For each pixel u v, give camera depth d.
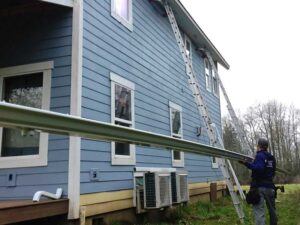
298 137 43.66
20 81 6.24
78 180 5.47
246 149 10.38
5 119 0.93
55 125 1.07
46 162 5.59
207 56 13.23
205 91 14.20
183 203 8.80
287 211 8.48
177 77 11.11
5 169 5.79
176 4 10.21
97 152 6.11
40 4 6.21
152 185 6.99
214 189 12.30
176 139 1.72
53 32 6.12
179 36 8.93
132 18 8.39
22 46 6.26
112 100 6.85
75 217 5.32
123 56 7.63
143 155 7.97
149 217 7.62
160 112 9.41
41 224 5.37
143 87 8.52
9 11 6.43
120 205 6.65
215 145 7.55
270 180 5.31
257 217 5.31
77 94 5.74
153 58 9.39
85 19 6.26
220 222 7.20
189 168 10.99
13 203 4.70
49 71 5.97
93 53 6.39
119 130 1.32
